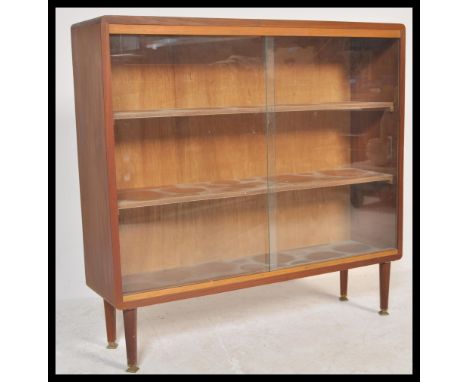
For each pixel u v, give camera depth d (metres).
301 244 3.67
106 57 2.95
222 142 3.48
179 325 3.72
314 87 3.62
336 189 3.73
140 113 3.13
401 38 3.71
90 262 3.38
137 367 3.19
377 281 4.42
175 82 3.27
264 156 3.57
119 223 3.11
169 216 3.29
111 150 3.02
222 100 3.41
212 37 3.24
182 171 3.40
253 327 3.67
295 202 3.64
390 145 3.78
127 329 3.16
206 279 3.34
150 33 3.05
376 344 3.44
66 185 3.96
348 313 3.86
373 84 3.72
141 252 3.21
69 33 3.84
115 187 3.05
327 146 3.70
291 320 3.77
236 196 3.46
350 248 3.77
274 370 3.17
